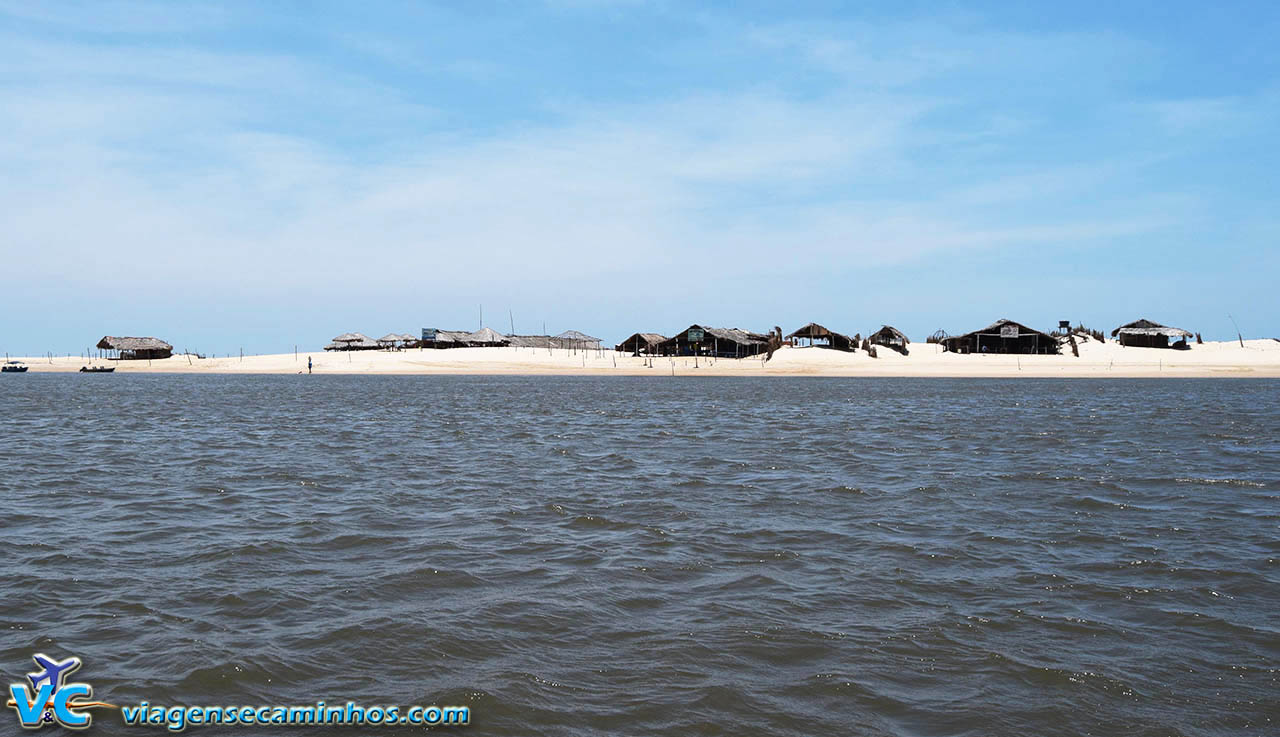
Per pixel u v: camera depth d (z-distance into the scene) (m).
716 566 19.12
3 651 13.96
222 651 13.89
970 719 11.80
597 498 27.52
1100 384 115.19
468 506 26.09
